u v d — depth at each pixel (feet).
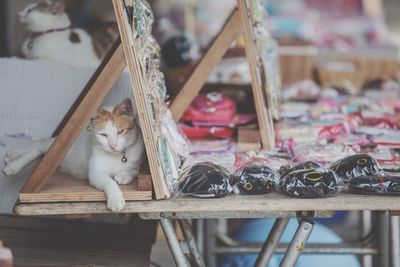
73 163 8.91
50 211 8.01
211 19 23.08
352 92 16.79
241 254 12.14
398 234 11.24
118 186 8.16
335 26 25.22
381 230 11.35
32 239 9.96
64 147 8.15
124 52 7.73
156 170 7.93
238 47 14.58
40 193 8.09
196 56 16.53
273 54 14.07
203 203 7.95
